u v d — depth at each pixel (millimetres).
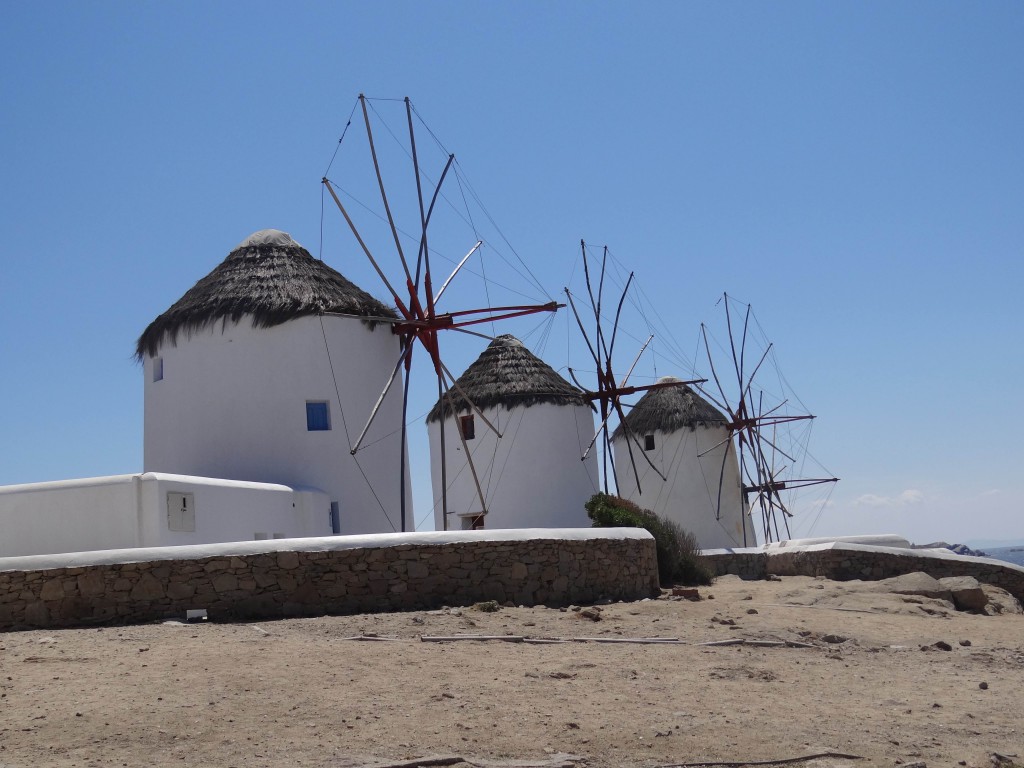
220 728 8703
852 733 9289
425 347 20703
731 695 10516
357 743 8414
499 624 14094
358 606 15086
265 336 21609
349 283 23422
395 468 22828
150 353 22688
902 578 19875
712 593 19609
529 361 31172
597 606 16438
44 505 17016
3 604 13914
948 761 8555
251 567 14633
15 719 8852
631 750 8555
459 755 8172
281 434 21312
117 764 7793
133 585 14180
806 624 15141
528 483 29578
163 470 21953
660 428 38344
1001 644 14531
